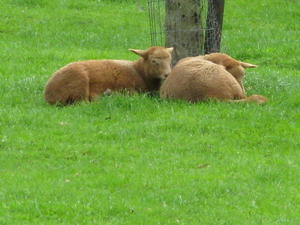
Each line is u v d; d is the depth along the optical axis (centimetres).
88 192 1358
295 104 1931
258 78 2292
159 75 1995
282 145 1645
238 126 1742
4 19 3356
